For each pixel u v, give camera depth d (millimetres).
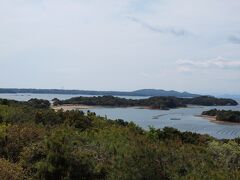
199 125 75875
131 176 11000
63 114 21172
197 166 12820
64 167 11531
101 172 11836
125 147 13672
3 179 10484
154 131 22703
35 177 11320
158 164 11703
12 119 19844
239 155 15688
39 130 15320
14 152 13250
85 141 14820
